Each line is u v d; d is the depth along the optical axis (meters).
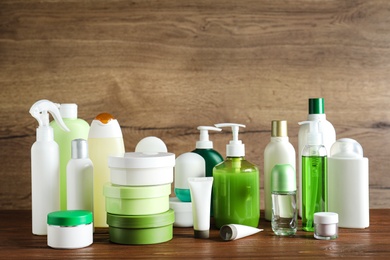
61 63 1.46
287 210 1.12
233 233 1.07
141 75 1.46
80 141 1.12
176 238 1.11
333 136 1.25
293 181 1.12
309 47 1.46
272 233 1.15
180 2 1.46
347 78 1.46
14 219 1.33
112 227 1.06
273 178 1.13
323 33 1.46
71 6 1.46
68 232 1.02
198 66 1.46
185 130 1.46
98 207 1.18
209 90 1.46
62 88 1.46
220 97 1.46
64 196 1.21
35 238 1.12
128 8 1.46
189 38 1.46
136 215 1.05
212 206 1.26
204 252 1.00
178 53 1.46
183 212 1.19
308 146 1.14
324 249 1.01
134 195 1.04
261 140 1.46
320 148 1.13
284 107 1.46
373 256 0.97
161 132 1.46
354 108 1.46
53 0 1.46
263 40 1.46
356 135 1.46
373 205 1.45
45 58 1.46
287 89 1.46
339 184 1.18
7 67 1.46
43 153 1.13
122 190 1.04
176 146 1.46
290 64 1.46
